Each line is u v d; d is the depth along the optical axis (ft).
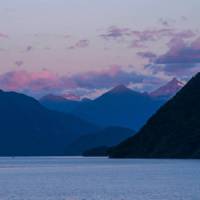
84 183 645.92
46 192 536.01
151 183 626.64
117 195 499.51
